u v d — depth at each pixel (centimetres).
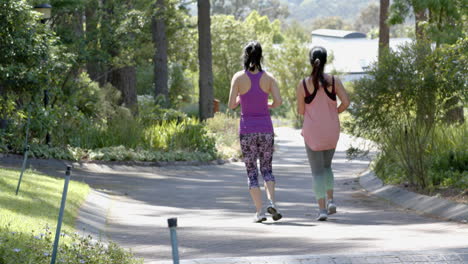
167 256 1204
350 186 2845
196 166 4088
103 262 1085
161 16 6525
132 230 1562
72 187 2133
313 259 1038
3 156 3039
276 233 1448
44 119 3162
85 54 3944
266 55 11206
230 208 2108
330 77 1634
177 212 1986
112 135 4000
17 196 1675
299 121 10269
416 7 4025
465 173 2220
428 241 1259
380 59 2430
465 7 3938
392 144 2428
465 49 2197
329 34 17375
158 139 4350
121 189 2631
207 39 6706
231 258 1052
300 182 3228
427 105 2323
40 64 3005
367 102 2452
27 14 2916
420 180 2248
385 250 1141
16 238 1148
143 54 4425
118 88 5584
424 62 2327
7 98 3097
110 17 4206
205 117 6719
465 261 1033
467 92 2245
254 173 1655
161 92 7050
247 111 1619
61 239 1228
